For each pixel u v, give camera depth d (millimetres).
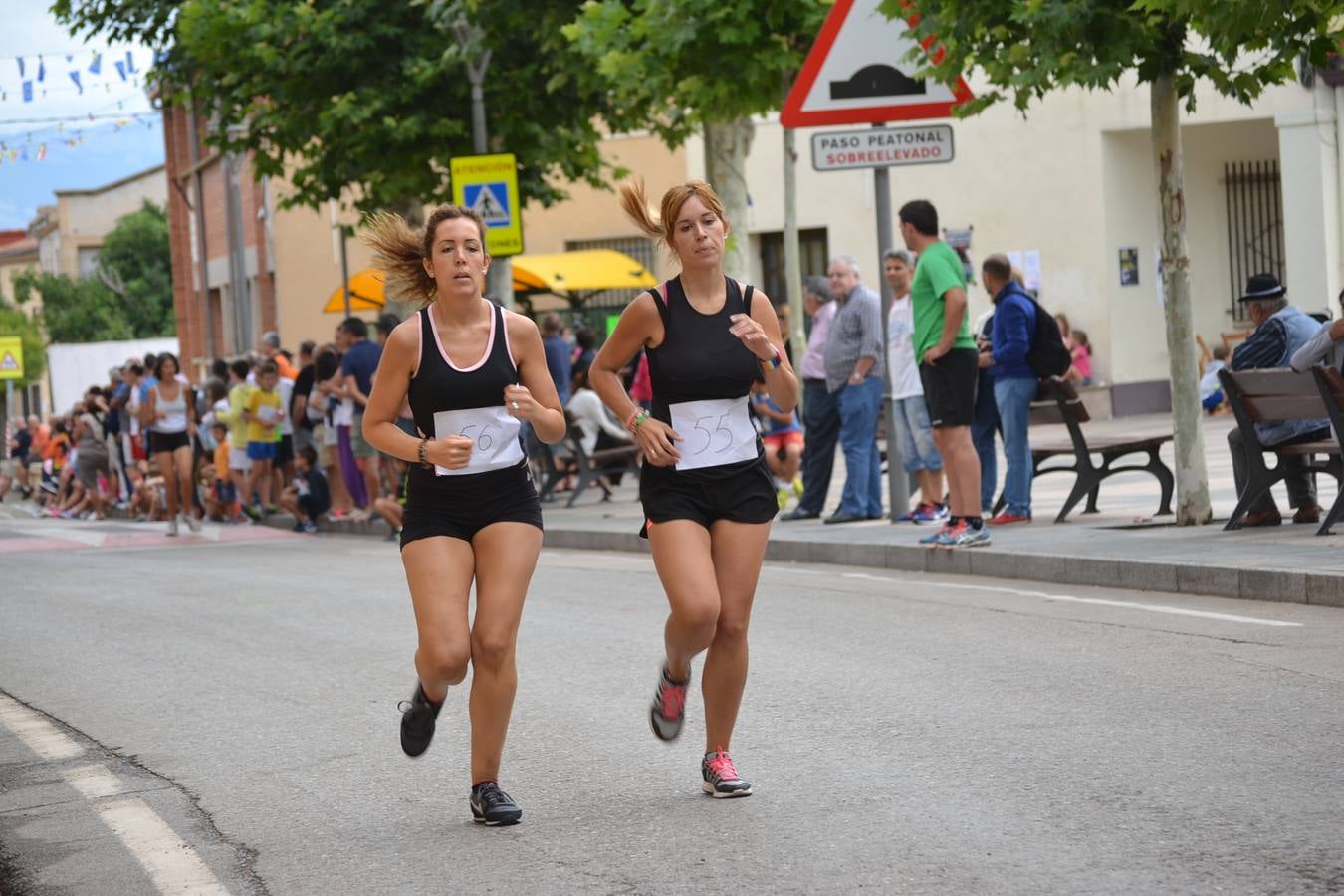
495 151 35781
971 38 17719
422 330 8633
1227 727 9789
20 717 12406
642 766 9766
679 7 25453
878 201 20406
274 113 35688
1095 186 42250
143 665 14453
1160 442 19375
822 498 22406
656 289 8898
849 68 19609
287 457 33188
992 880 7180
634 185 9039
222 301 70562
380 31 34188
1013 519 20000
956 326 17344
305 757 10562
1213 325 43156
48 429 55688
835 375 21625
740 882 7379
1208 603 14336
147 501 37312
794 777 9258
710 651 8969
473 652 8609
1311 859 7234
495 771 8789
